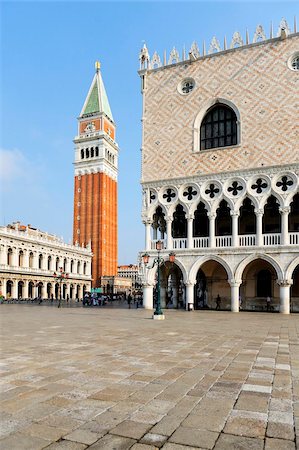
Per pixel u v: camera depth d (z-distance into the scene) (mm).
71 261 110312
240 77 41062
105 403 7738
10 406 7520
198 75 43312
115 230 136375
